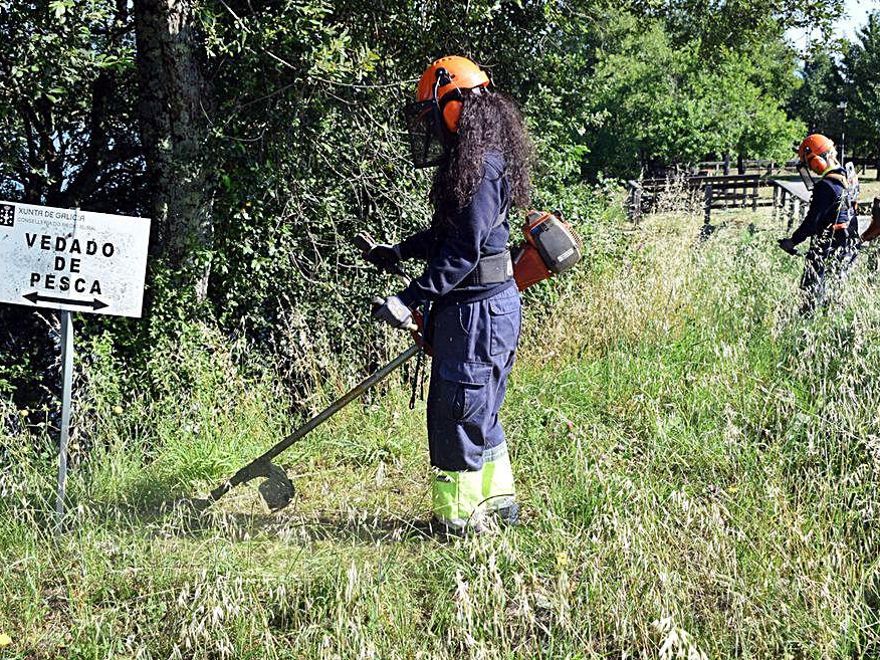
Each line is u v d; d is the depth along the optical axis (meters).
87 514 4.20
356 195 7.66
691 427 5.09
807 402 5.30
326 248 7.78
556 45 9.52
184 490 4.79
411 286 3.76
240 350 6.78
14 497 4.39
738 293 7.53
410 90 7.75
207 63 7.05
